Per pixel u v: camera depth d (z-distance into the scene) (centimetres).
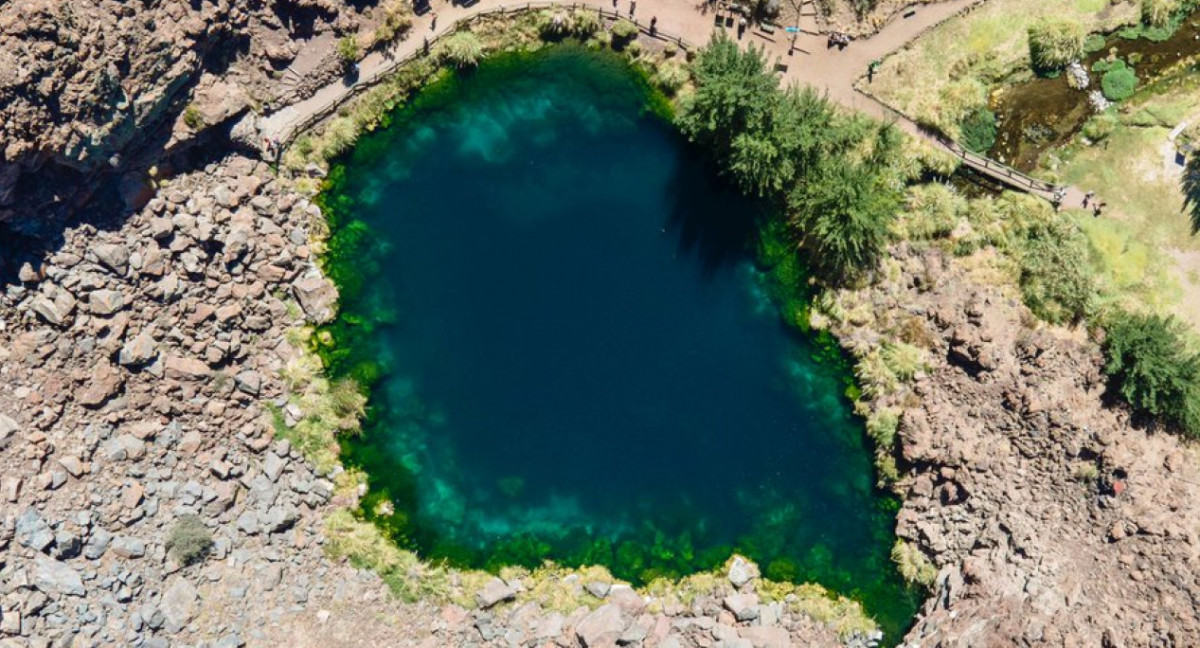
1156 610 5069
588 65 5647
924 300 5550
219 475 5309
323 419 5481
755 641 5394
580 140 5716
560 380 5647
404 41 5556
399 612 5403
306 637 5253
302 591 5322
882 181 5497
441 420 5634
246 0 5209
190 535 5150
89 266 5031
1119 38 5594
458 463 5622
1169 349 5225
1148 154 5575
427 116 5653
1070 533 5316
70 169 4866
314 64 5453
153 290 5172
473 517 5588
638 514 5616
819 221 5338
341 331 5578
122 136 4912
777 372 5659
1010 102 5600
